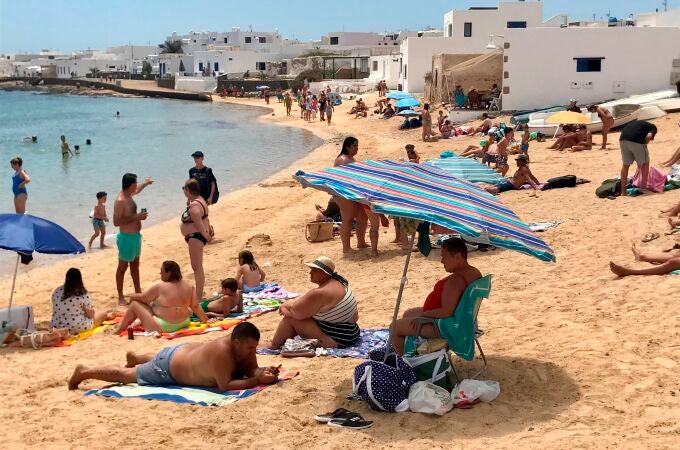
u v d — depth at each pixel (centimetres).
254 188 2353
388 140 3412
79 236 1784
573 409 555
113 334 944
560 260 1028
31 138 4491
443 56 4056
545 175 1842
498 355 693
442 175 642
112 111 7438
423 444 519
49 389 734
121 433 580
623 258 980
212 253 1474
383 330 823
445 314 618
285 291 1108
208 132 4747
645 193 1377
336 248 1357
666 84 3219
